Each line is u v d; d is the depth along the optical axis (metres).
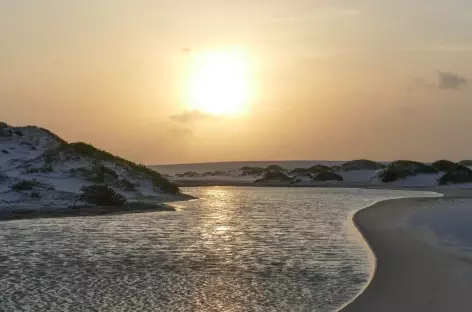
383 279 17.33
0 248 24.84
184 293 16.66
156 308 15.05
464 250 22.17
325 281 17.97
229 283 17.89
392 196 69.50
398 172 109.75
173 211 45.81
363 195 72.75
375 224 32.59
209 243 26.55
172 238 28.44
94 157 61.22
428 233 27.39
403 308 14.09
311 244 26.03
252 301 15.73
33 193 46.00
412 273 18.09
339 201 60.12
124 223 35.59
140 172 66.06
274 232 30.88
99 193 47.50
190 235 29.59
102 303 15.49
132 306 15.23
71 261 21.69
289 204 55.34
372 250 23.06
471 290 15.64
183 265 20.91
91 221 36.88
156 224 35.09
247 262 21.45
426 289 15.89
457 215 35.69
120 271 19.78
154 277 18.81
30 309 14.90
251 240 27.61
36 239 27.86
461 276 17.42
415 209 42.03
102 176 56.16
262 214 43.09
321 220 37.84
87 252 23.88
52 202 44.91
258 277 18.72
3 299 15.87
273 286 17.42
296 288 17.12
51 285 17.58
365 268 20.02
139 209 46.41
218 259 22.14
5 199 44.06
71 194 47.44
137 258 22.42
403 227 30.38
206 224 35.12
